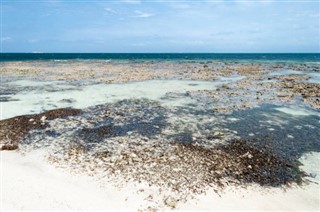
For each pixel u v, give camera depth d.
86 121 16.81
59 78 35.91
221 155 12.08
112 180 9.89
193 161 11.40
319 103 22.22
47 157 11.78
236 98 24.03
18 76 38.03
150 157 11.73
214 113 19.00
